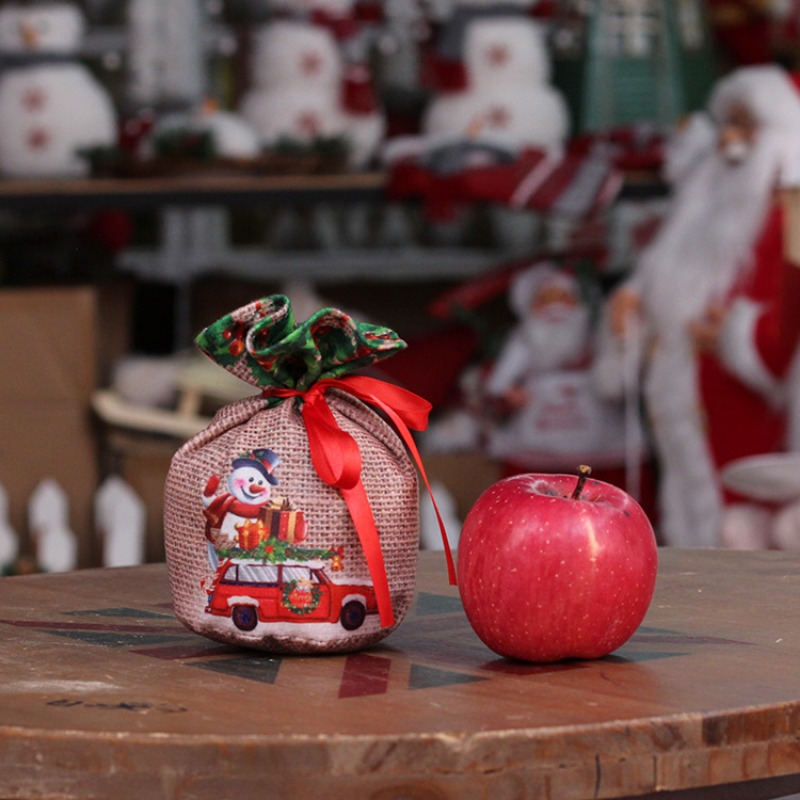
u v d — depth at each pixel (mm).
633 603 1122
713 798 948
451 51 3688
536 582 1099
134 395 3402
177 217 4344
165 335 3867
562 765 897
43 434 3416
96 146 3537
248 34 3930
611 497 1173
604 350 3498
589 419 3562
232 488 1149
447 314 3668
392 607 1175
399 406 1224
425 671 1095
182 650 1174
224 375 3436
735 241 3322
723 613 1333
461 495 3539
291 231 4355
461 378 3725
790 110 3324
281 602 1139
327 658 1148
